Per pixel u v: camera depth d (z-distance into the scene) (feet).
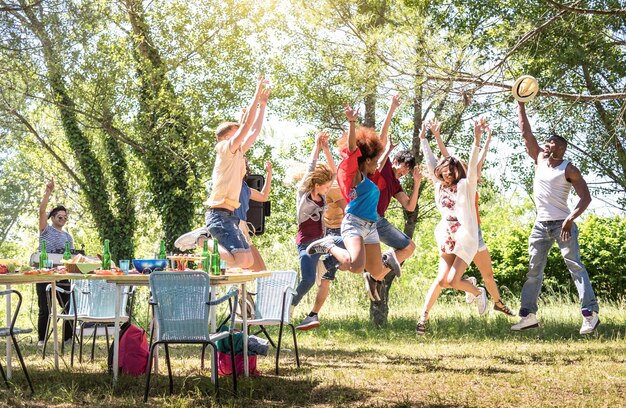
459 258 24.36
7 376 21.57
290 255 61.67
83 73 54.95
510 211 68.95
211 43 59.36
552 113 40.60
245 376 21.29
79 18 39.75
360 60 31.71
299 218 25.50
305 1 35.35
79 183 61.00
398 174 25.85
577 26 34.68
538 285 26.86
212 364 20.12
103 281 26.35
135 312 51.37
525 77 26.96
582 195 25.81
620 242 53.16
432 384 20.40
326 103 45.32
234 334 22.16
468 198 24.25
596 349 28.43
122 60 57.26
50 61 39.75
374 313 43.78
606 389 19.38
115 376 20.27
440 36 29.53
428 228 68.80
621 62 38.47
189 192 58.44
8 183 75.15
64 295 32.91
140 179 61.72
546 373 22.17
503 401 18.01
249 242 26.91
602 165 43.65
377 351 29.35
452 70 29.07
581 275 26.04
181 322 18.57
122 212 61.36
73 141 60.18
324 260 25.29
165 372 22.85
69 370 23.17
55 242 33.83
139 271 20.86
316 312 25.35
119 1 57.21
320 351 29.37
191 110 58.44
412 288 62.18
